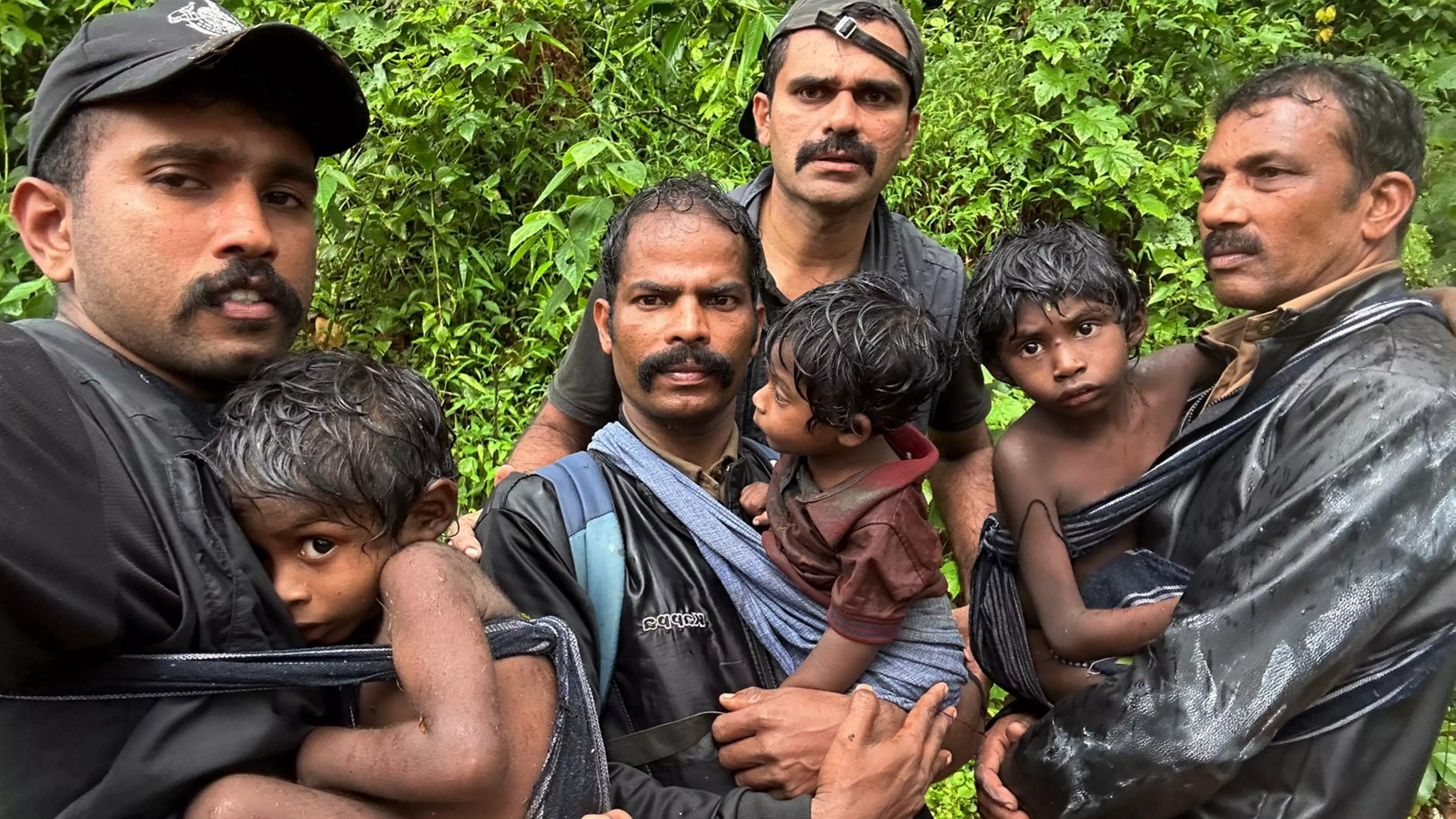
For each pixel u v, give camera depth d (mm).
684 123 4406
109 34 1430
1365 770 1485
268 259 1472
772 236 2762
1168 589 1684
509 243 4223
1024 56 4789
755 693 1650
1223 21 4918
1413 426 1422
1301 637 1408
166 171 1398
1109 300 1689
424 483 1438
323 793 1323
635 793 1597
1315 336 1608
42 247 1492
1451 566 1423
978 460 2875
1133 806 1520
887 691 1693
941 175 4477
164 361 1448
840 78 2482
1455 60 4504
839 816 1535
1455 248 3158
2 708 1248
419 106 4109
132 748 1266
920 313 1652
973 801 2988
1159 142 4727
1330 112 1567
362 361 1477
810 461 1738
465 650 1318
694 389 1782
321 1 4316
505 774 1299
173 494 1318
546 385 3900
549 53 4469
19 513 1174
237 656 1297
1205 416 1693
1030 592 1780
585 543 1705
